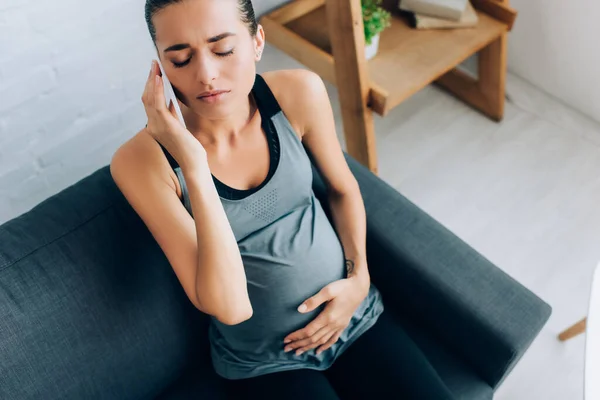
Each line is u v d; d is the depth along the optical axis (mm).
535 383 1589
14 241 1024
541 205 1919
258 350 1124
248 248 1073
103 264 1064
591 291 1208
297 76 1080
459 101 2209
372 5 1634
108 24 1403
